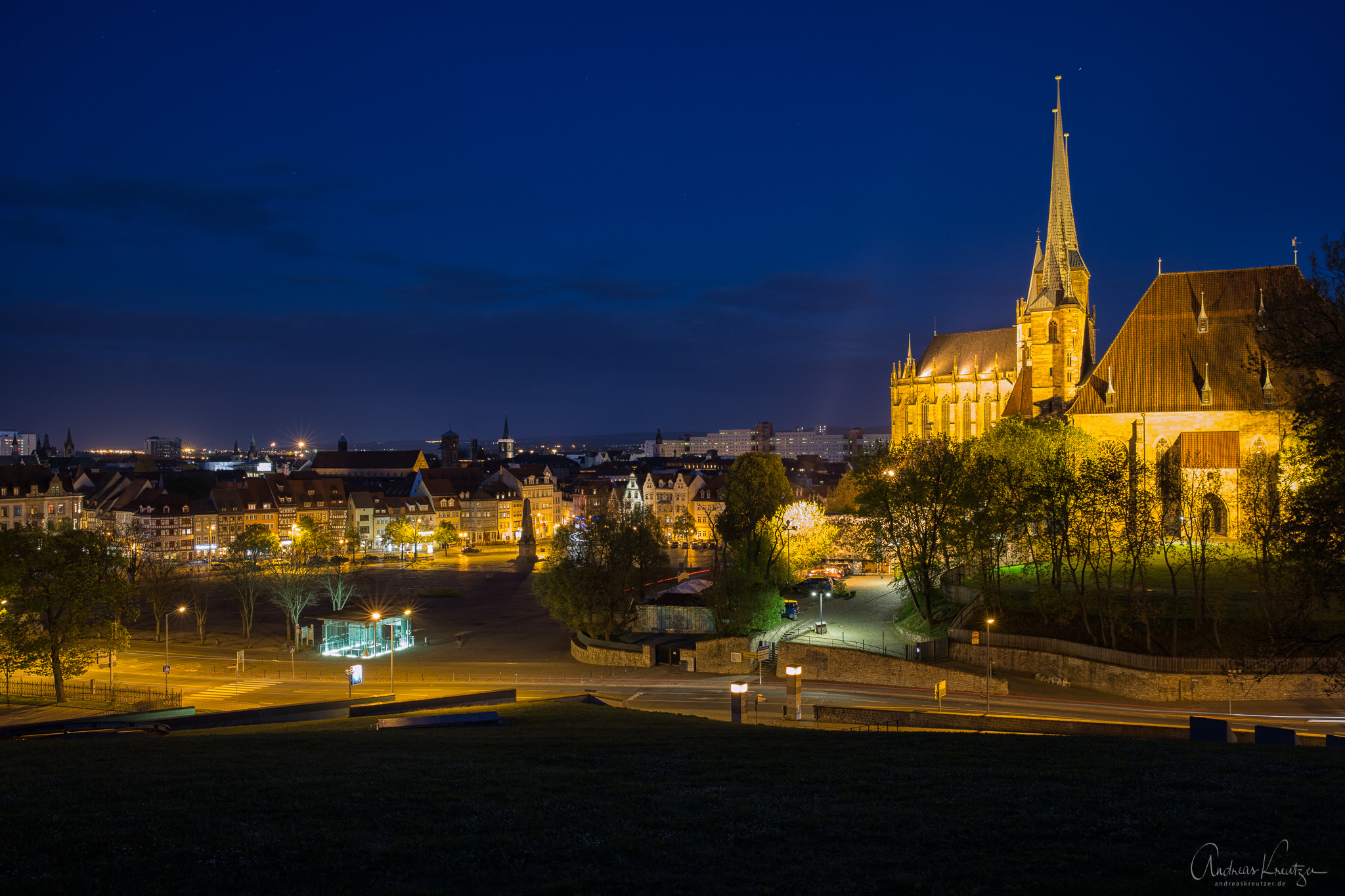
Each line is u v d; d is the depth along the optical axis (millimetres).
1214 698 66500
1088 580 91625
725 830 22656
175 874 19328
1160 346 121125
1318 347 42250
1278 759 32250
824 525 126688
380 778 28297
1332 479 42219
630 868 19938
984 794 25938
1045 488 82625
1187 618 75812
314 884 18906
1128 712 63531
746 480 147250
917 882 18672
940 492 95188
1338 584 42969
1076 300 148125
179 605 141625
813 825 22984
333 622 110438
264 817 23594
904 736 40312
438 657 103938
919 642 82125
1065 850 20688
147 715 59750
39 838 21609
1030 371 150875
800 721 59875
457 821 23234
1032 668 76188
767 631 98625
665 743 36688
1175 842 21000
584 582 106688
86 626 79750
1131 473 81812
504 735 40188
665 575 136000
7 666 76250
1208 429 116125
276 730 46906
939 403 192375
